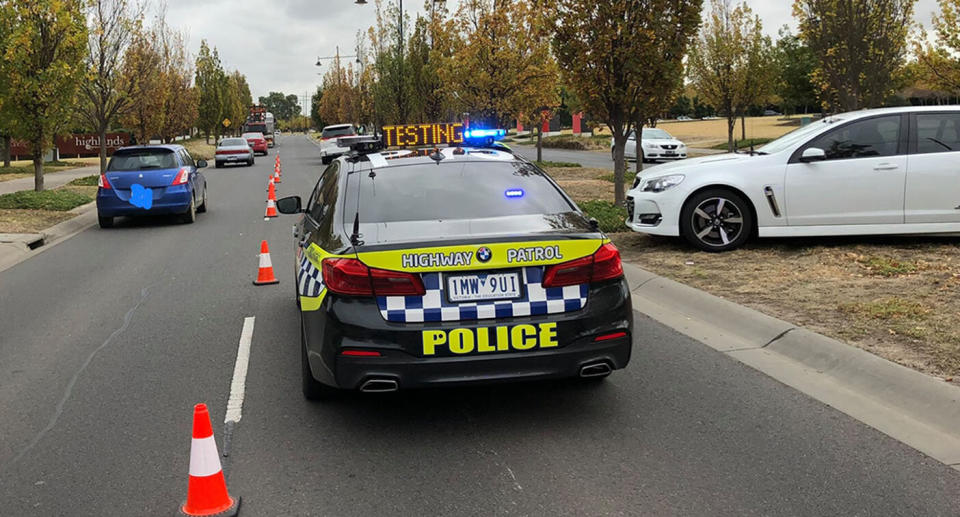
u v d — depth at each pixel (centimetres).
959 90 1864
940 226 875
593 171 2367
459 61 2184
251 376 555
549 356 422
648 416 462
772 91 2827
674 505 353
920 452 402
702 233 930
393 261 414
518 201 495
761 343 596
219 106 6038
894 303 645
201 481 348
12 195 1762
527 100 2205
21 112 1802
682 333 637
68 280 946
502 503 359
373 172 530
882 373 493
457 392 512
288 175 2964
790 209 898
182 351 624
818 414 457
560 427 448
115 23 2300
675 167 959
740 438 426
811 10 1722
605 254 438
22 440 446
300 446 429
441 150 574
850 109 1680
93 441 443
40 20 1759
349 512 353
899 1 1641
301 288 481
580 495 365
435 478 387
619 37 1237
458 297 417
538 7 1291
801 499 356
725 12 2725
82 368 584
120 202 1434
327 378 430
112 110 2394
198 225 1479
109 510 360
